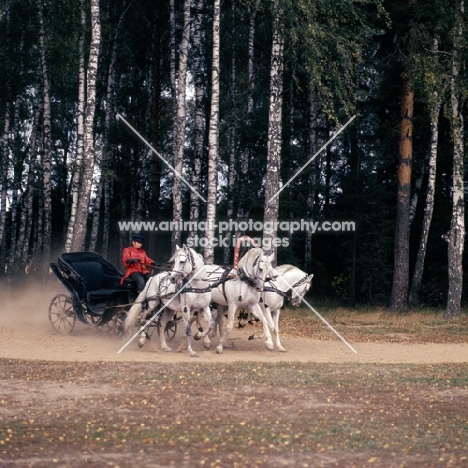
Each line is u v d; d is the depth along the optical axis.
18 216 49.94
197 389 13.01
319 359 17.33
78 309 19.95
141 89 45.50
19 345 18.58
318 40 25.20
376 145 38.88
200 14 36.22
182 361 16.27
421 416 11.47
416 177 41.28
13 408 11.61
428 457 9.41
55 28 33.59
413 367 16.17
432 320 27.89
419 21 30.19
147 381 13.65
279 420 10.98
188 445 9.72
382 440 10.09
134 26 41.34
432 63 27.78
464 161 30.17
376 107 37.91
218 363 15.91
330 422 10.97
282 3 24.56
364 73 36.22
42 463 8.98
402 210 32.75
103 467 8.86
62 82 35.06
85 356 16.91
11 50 34.78
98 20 26.61
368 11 31.47
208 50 43.62
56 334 20.95
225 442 9.84
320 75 24.73
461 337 23.25
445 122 37.12
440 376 14.94
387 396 12.87
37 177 42.78
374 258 37.97
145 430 10.35
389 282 38.38
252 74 38.12
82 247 26.36
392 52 34.03
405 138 32.56
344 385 13.66
